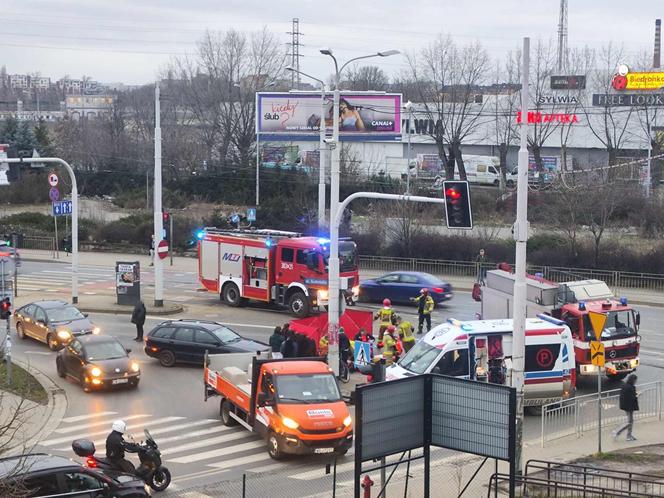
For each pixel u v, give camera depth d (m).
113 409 25.31
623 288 46.41
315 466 20.34
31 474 15.16
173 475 19.70
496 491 16.39
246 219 60.44
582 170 67.81
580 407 23.06
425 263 51.28
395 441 15.12
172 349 30.12
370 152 89.06
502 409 14.82
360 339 28.38
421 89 89.19
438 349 24.22
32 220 66.88
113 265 55.16
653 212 55.88
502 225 57.94
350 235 54.53
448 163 76.69
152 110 116.19
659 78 80.00
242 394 22.34
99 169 86.94
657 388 24.72
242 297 40.47
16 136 90.31
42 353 32.16
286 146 86.00
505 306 29.48
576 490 17.56
